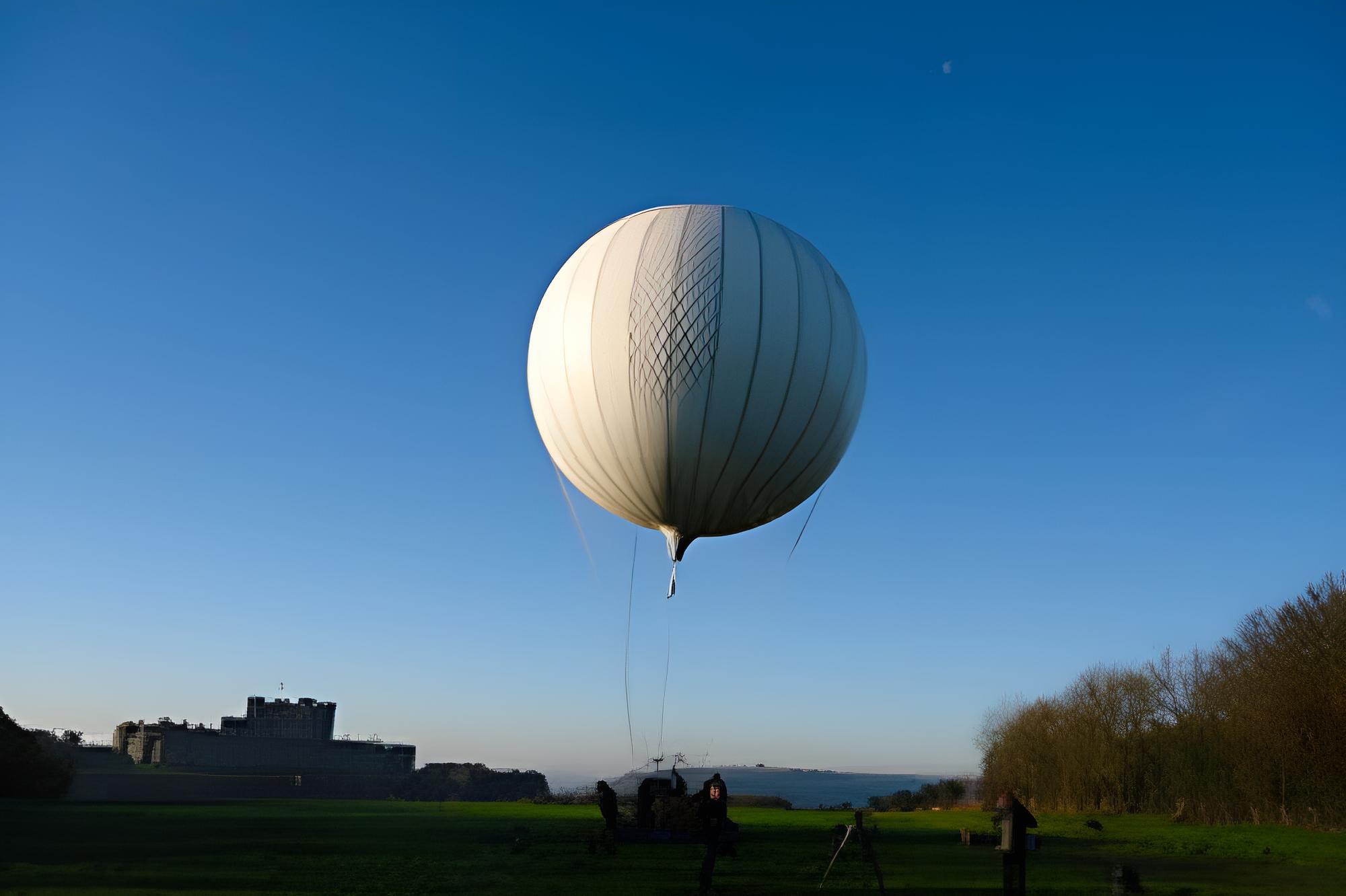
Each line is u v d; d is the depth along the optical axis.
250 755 88.75
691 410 18.27
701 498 19.33
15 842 23.58
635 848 23.89
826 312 19.08
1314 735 38.06
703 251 18.50
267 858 20.86
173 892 15.81
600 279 19.02
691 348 18.06
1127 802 50.12
